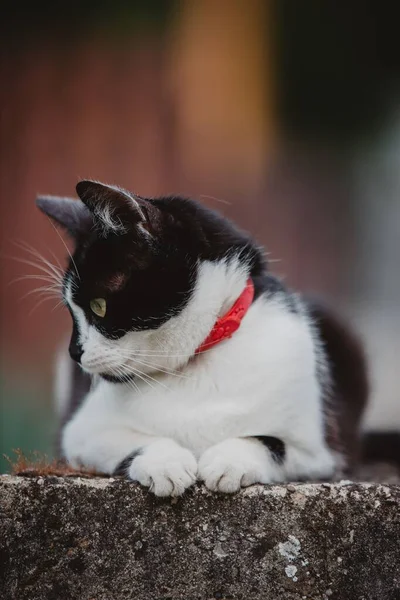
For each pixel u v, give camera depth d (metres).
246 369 4.09
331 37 14.23
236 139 13.96
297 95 14.45
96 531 3.67
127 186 12.96
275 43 14.01
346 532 3.70
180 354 4.13
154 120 13.10
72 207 4.52
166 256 4.06
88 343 4.13
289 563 3.68
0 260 11.87
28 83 12.76
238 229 4.45
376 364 7.30
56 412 6.18
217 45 13.66
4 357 11.19
